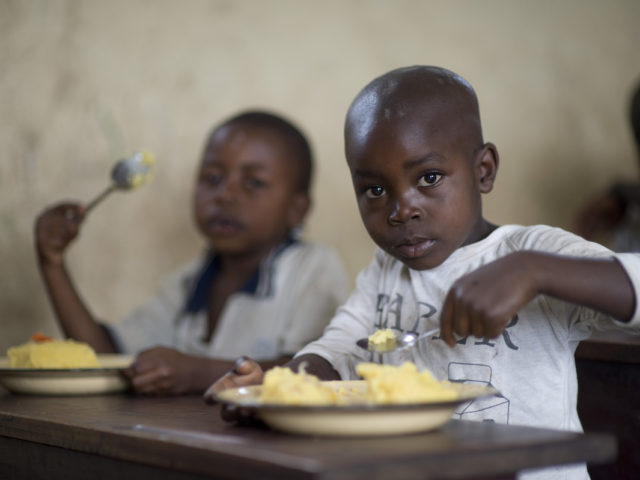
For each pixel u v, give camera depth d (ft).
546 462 2.53
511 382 3.62
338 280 6.82
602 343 4.67
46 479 3.49
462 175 3.61
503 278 2.83
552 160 10.94
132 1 9.02
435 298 3.84
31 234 8.48
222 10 9.44
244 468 2.40
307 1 9.85
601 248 3.22
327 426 2.64
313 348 4.03
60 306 6.46
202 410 3.82
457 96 3.69
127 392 4.94
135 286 8.91
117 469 3.06
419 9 10.36
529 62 10.90
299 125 9.75
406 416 2.64
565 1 11.18
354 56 10.05
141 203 8.98
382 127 3.55
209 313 7.27
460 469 2.37
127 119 8.94
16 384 4.80
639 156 9.45
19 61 8.50
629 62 11.59
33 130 8.54
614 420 4.68
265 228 7.06
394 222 3.58
